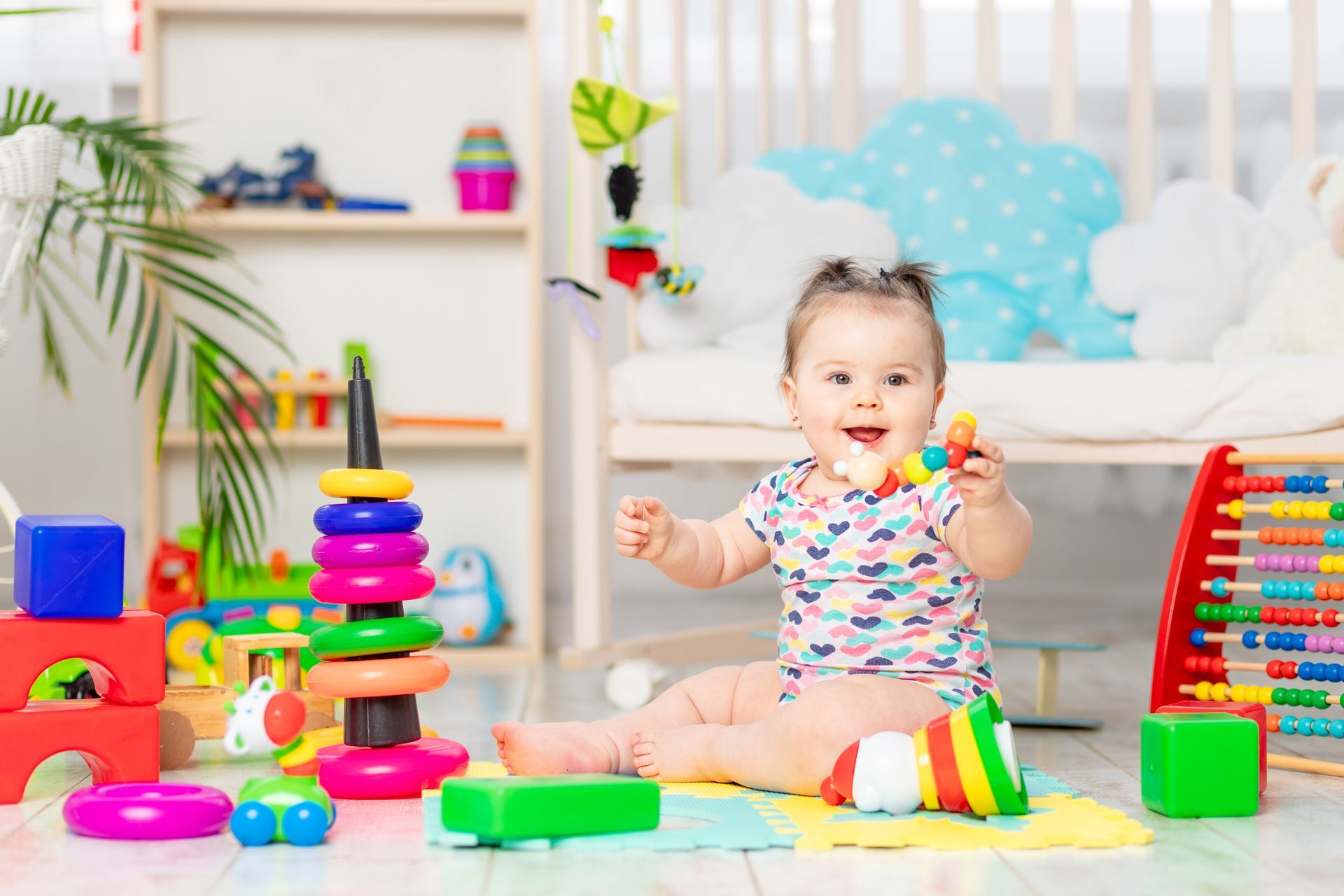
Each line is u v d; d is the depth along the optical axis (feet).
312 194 7.82
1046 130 8.64
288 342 8.16
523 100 8.20
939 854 3.05
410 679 3.65
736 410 5.92
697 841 3.09
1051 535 8.68
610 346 8.59
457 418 8.18
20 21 7.40
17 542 3.90
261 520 6.82
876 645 3.90
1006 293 6.81
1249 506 4.61
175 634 6.86
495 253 8.27
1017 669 6.53
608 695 5.59
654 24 8.64
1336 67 8.49
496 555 8.29
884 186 7.11
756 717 4.10
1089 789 3.86
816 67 8.67
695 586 4.25
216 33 8.09
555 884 2.79
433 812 3.38
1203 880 2.85
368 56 8.18
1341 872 2.93
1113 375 5.47
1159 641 4.52
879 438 4.02
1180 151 8.58
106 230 6.26
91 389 7.88
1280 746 4.68
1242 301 6.60
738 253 6.78
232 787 3.92
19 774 3.57
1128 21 8.62
